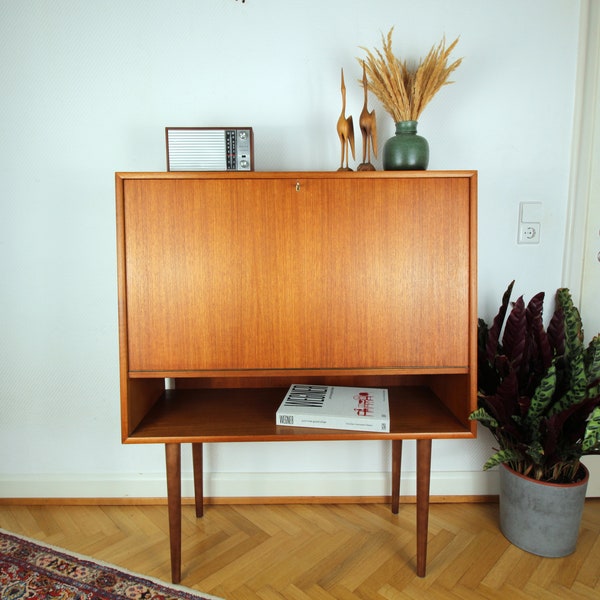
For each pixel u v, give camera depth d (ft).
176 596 4.60
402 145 4.58
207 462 6.26
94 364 6.07
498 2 5.54
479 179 5.80
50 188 5.79
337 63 5.63
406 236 4.37
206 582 4.79
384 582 4.78
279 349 4.45
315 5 5.57
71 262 5.90
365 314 4.43
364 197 4.33
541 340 4.94
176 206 4.32
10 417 6.17
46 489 6.24
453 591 4.66
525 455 5.03
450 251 4.39
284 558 5.16
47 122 5.70
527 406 4.71
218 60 5.64
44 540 5.50
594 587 4.71
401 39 5.60
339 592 4.66
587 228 5.80
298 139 5.74
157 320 4.41
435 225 4.36
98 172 5.77
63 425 6.18
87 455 6.24
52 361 6.07
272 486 6.23
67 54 5.61
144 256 4.35
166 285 4.38
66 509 6.17
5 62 5.62
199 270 4.37
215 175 4.29
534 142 5.74
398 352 4.46
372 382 5.73
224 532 5.63
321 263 4.39
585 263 5.85
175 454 4.58
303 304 4.42
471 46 5.60
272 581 4.81
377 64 4.96
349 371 4.46
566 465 5.15
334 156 5.75
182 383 5.73
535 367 5.12
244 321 4.42
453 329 4.45
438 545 5.36
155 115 5.69
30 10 5.56
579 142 5.65
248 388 5.70
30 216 5.83
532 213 5.82
